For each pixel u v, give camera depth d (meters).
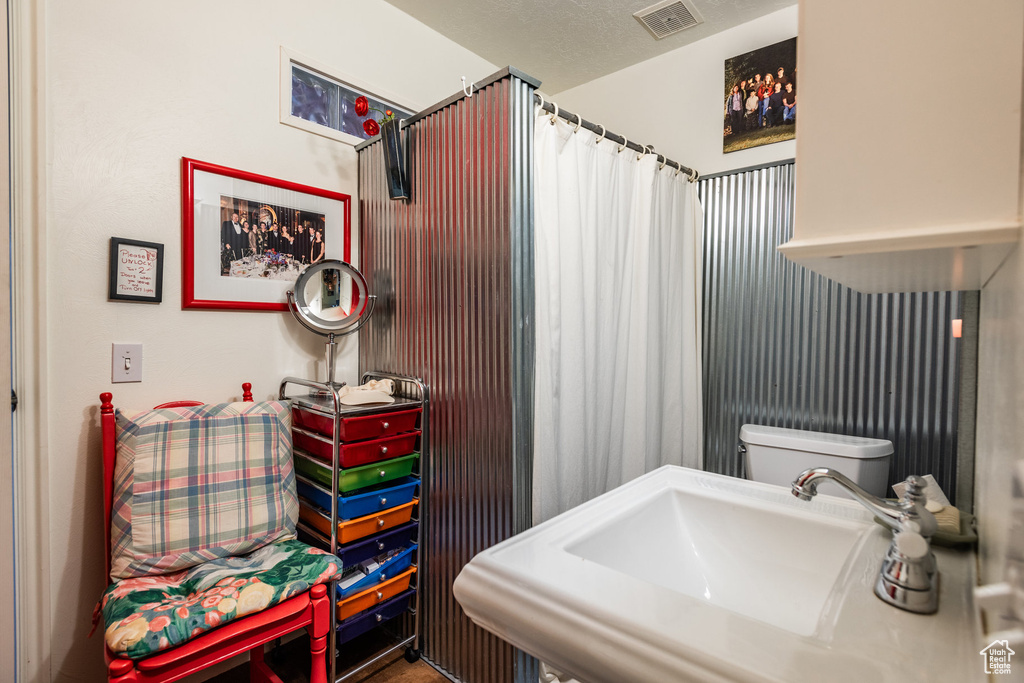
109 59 1.47
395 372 1.91
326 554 1.44
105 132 1.47
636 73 2.63
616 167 1.89
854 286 0.83
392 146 1.76
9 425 1.34
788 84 2.15
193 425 1.47
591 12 2.21
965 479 1.01
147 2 1.54
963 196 0.46
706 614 0.66
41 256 1.36
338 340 2.02
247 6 1.75
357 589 1.57
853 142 0.51
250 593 1.24
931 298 1.80
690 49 2.44
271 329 1.84
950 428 1.77
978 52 0.45
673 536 1.18
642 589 0.72
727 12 2.20
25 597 1.37
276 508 1.53
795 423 2.10
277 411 1.62
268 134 1.81
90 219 1.45
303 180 1.91
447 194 1.65
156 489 1.37
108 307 1.49
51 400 1.40
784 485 1.86
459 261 1.61
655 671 0.58
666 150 2.52
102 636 1.49
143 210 1.54
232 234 1.72
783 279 2.13
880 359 1.91
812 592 0.98
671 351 2.21
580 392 1.67
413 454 1.75
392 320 1.92
